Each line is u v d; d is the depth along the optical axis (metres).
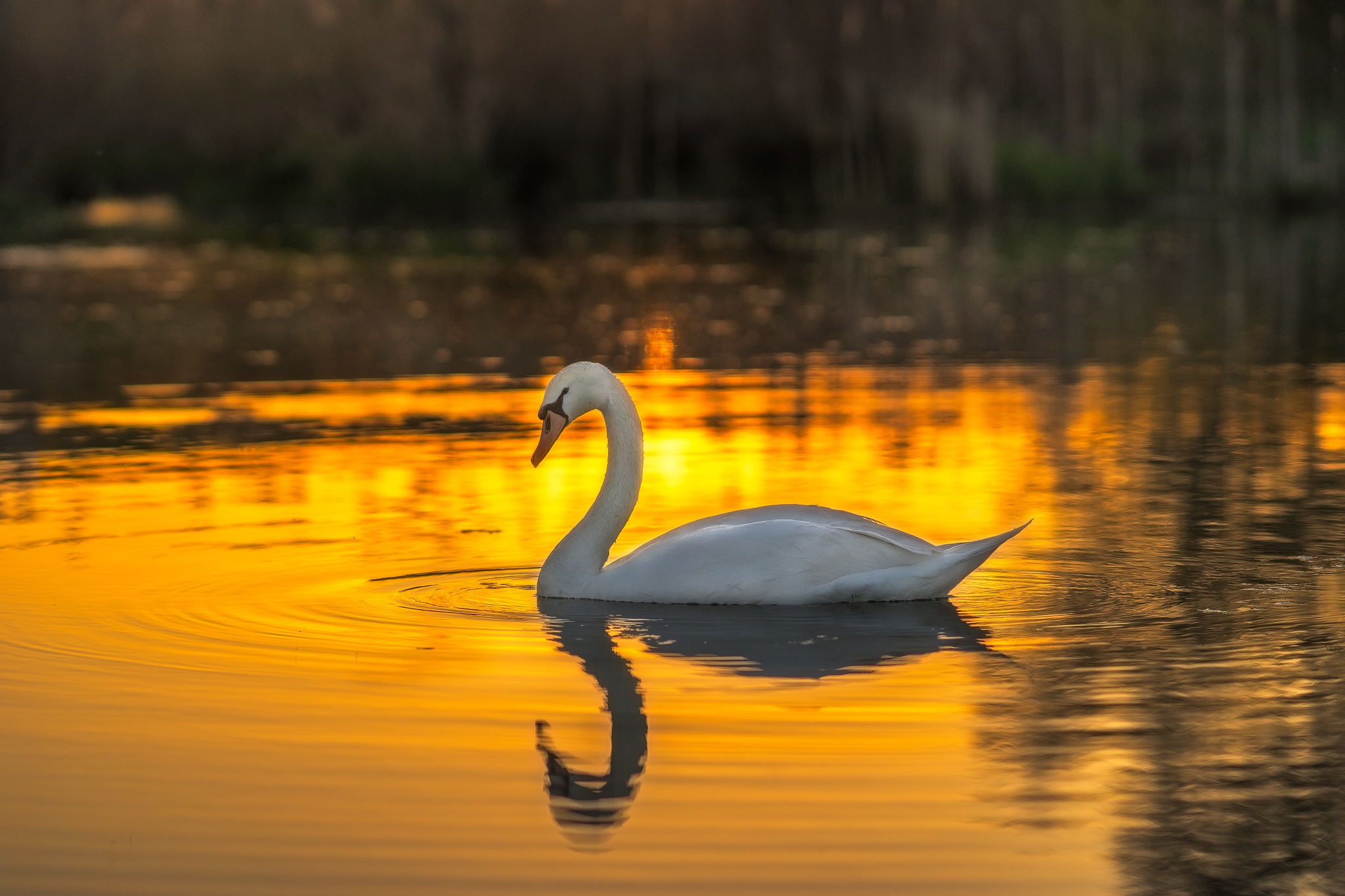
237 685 7.93
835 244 45.00
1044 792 6.50
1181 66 63.16
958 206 58.47
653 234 49.12
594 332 25.91
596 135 60.34
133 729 7.32
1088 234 47.25
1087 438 15.38
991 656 8.31
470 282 34.91
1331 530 11.22
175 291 33.16
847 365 21.53
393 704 7.62
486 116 57.88
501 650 8.52
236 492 12.90
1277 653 8.31
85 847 6.08
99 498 12.66
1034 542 10.95
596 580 9.59
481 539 11.18
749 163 60.94
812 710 7.47
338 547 10.93
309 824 6.26
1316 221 51.59
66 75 53.62
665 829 6.17
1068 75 61.50
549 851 6.00
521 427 16.30
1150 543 10.89
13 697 7.77
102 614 9.26
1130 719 7.32
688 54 60.00
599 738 7.13
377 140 56.44
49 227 50.66
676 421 16.61
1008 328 25.97
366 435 15.82
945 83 59.06
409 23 56.06
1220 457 14.28
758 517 9.69
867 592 9.34
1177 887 5.73
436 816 6.33
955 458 14.34
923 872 5.82
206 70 54.66
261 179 56.00
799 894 5.65
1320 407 17.27
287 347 24.31
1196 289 32.00
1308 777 6.62
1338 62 63.19
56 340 25.33
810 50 59.47
